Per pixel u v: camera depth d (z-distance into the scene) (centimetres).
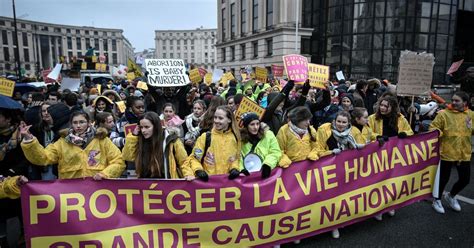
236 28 3481
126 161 371
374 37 2380
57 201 299
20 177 294
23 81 1630
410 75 538
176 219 326
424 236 408
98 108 584
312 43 2752
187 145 456
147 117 331
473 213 475
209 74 1439
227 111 354
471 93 785
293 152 397
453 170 675
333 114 603
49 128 453
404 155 446
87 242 304
